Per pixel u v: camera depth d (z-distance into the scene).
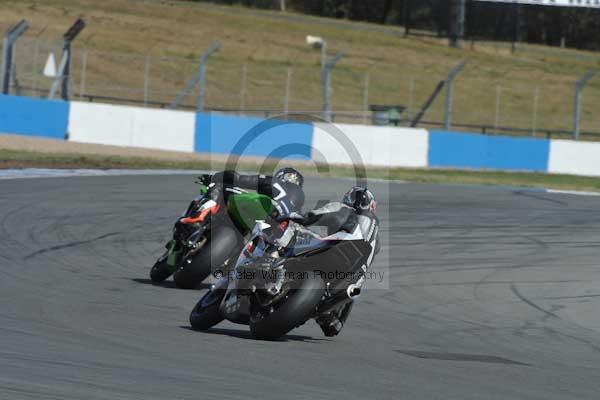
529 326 31.03
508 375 21.73
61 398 15.70
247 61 146.50
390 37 181.25
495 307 34.16
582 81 111.31
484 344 27.16
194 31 159.25
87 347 20.92
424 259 43.41
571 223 58.09
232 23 170.25
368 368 21.19
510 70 164.00
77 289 30.58
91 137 92.88
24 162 72.00
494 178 96.12
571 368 23.73
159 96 124.44
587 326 31.70
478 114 138.88
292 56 153.88
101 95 119.88
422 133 103.75
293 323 23.12
